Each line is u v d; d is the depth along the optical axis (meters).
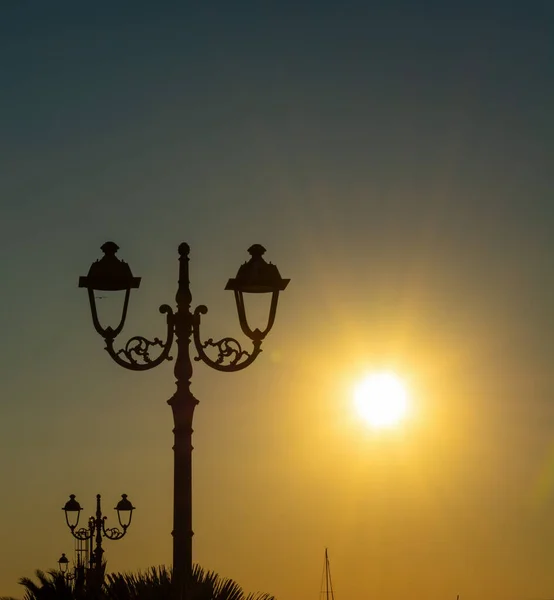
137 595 17.45
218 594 17.47
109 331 18.17
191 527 17.64
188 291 18.33
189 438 17.86
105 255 18.34
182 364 18.08
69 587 26.69
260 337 18.25
